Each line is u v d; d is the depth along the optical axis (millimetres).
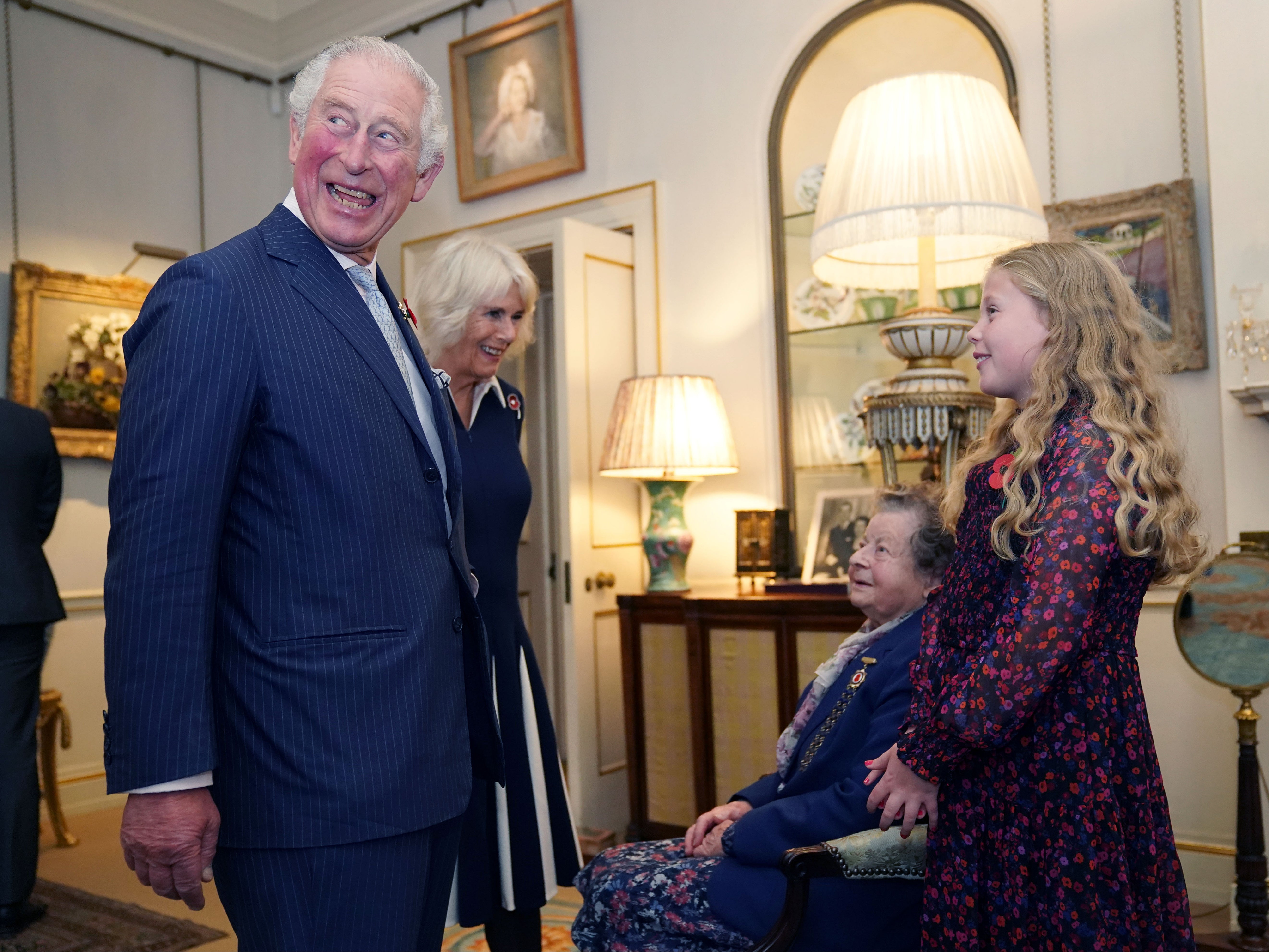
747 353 3955
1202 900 2916
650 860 1972
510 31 4594
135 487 1195
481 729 1599
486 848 2053
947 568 1655
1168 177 3049
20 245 4676
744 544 3600
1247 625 2451
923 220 2637
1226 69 2748
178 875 1202
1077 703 1376
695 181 4094
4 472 3178
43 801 4582
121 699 1176
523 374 5531
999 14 3346
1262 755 2756
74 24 4902
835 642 3189
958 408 2875
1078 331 1470
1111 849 1341
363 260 1483
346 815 1268
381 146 1383
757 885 1749
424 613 1370
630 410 3676
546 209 4516
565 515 3869
